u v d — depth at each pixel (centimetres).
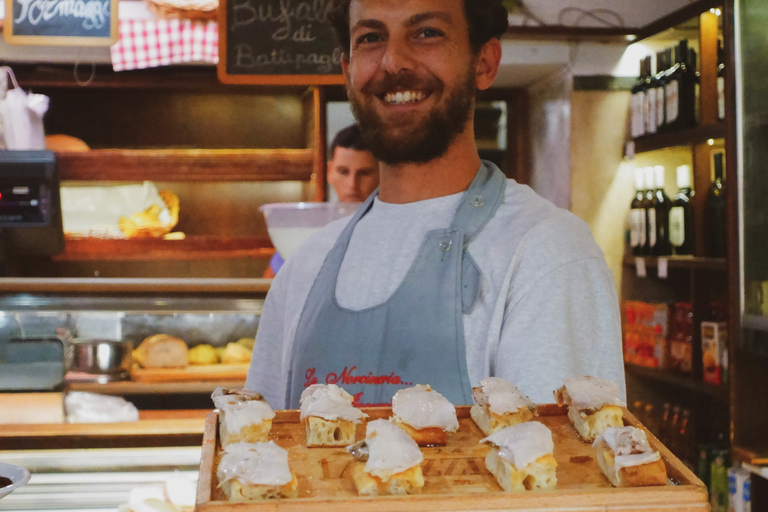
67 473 205
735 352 265
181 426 221
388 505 55
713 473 298
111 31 300
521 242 105
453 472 69
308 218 227
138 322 249
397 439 64
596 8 359
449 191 117
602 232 370
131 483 203
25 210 267
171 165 302
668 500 57
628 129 366
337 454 72
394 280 112
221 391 80
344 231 124
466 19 111
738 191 262
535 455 62
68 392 228
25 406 222
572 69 358
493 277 105
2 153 263
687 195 333
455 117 112
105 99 345
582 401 75
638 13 362
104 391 235
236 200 356
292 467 68
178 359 244
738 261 263
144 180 310
